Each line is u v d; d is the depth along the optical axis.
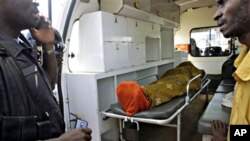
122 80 3.54
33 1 0.92
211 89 6.41
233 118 0.91
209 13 6.38
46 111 0.87
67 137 0.81
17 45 0.88
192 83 3.65
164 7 4.90
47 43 1.26
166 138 3.46
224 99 2.66
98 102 2.86
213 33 6.41
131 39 3.59
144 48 4.09
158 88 2.95
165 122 2.39
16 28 0.91
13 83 0.76
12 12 0.85
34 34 1.23
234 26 0.77
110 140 3.18
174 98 3.13
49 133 0.84
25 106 0.78
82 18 3.03
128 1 3.32
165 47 5.59
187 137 3.45
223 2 0.79
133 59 3.68
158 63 4.72
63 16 2.73
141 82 4.22
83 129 0.87
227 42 6.19
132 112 2.59
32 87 0.83
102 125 2.90
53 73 1.29
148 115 2.50
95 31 2.93
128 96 2.61
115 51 3.16
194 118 4.30
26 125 0.76
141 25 3.94
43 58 1.26
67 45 2.94
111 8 3.21
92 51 3.00
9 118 0.72
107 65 2.99
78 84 2.89
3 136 0.70
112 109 2.79
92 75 2.75
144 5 3.85
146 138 3.48
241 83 0.87
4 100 0.72
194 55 6.77
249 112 0.85
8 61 0.79
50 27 1.28
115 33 3.15
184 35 6.86
